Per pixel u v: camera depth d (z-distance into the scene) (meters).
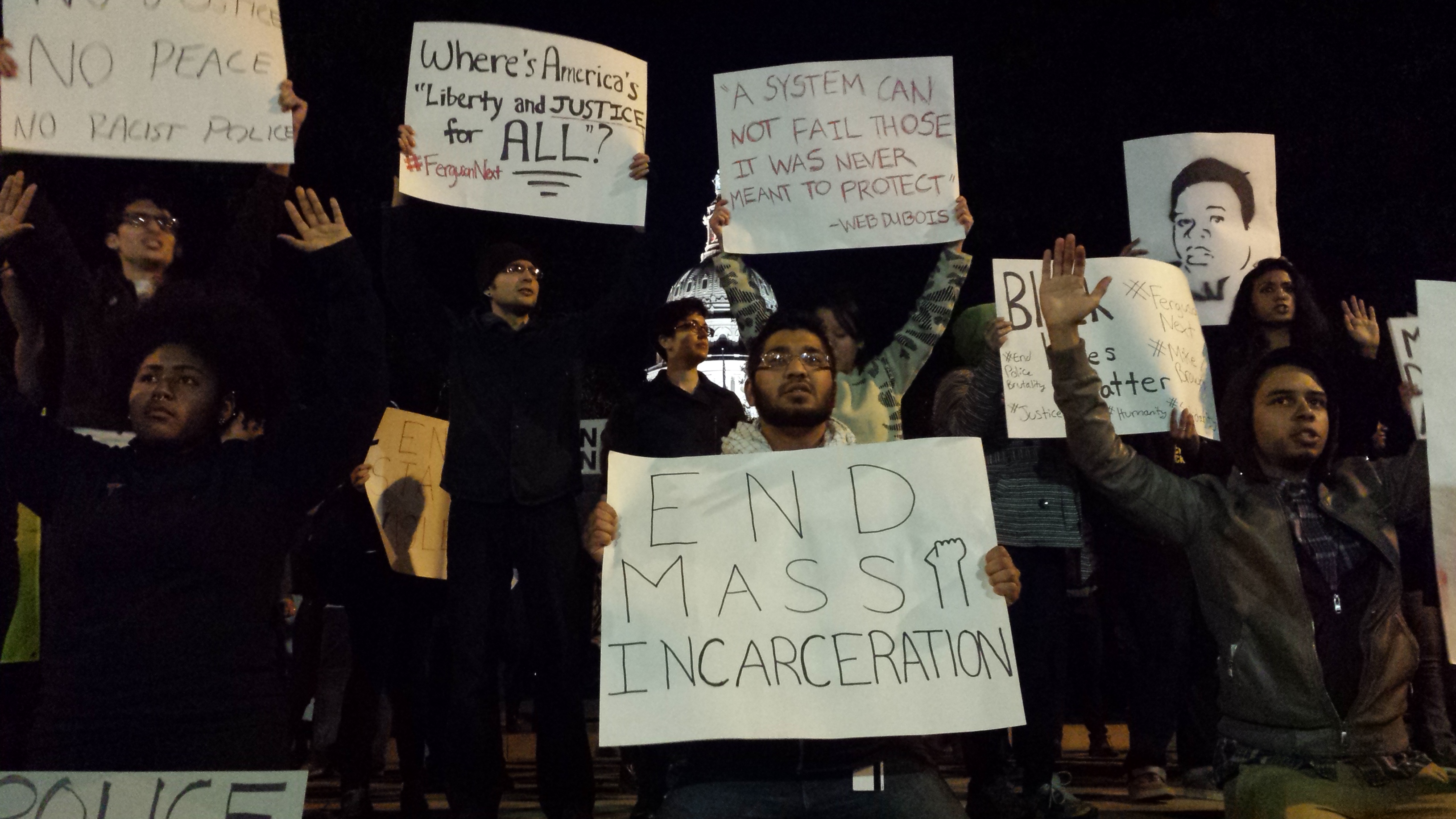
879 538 3.42
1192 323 5.75
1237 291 6.32
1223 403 3.65
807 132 5.05
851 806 3.28
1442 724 5.59
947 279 4.92
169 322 3.45
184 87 3.96
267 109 4.00
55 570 3.21
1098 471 3.61
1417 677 5.70
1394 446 5.86
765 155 5.05
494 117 4.89
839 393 4.67
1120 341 5.57
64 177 8.63
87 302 4.32
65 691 3.12
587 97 5.00
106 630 3.13
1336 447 3.55
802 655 3.31
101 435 4.05
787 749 3.32
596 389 18.33
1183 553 5.47
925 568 3.39
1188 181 6.44
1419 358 3.97
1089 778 6.69
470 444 4.72
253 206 4.41
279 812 3.11
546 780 4.65
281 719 3.28
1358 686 3.31
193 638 3.16
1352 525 3.41
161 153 3.90
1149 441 5.80
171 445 3.38
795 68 5.11
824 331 3.76
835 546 3.42
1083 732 9.83
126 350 3.52
